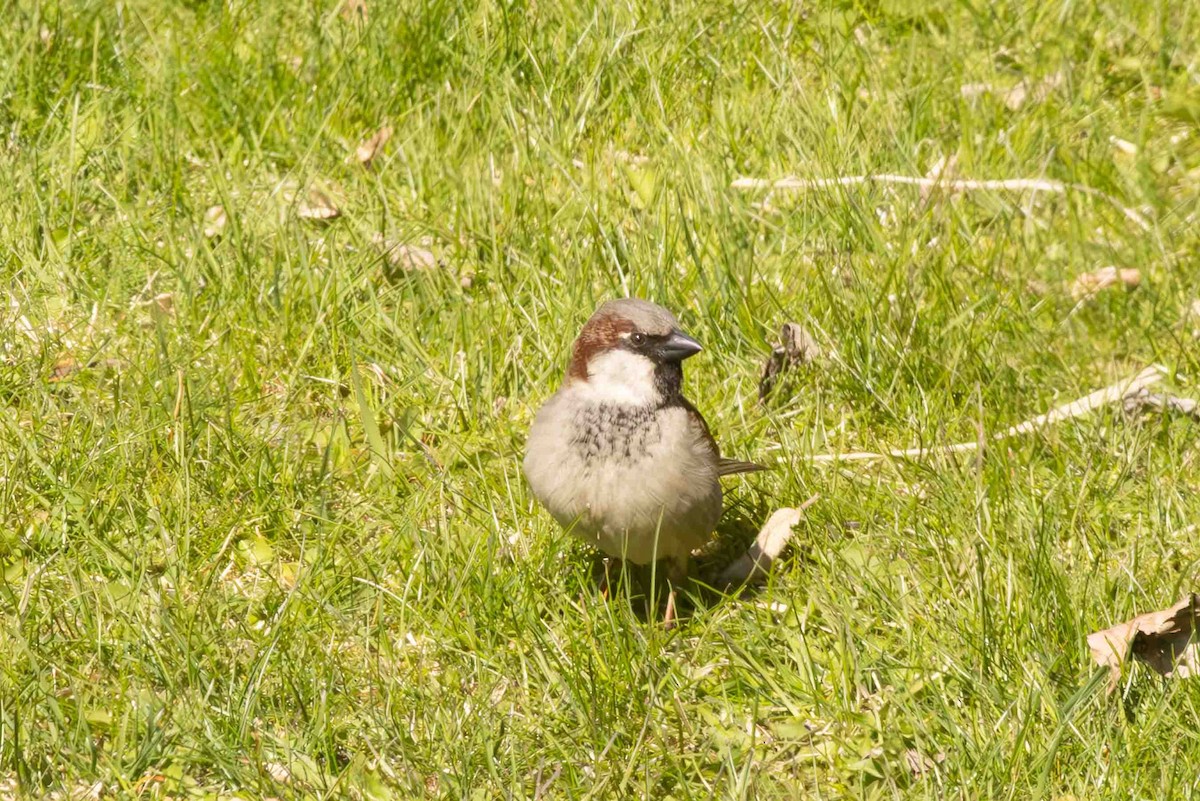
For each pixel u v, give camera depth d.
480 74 13.50
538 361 10.84
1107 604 8.56
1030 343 11.65
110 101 12.80
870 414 10.71
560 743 7.86
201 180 12.49
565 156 12.88
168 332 10.67
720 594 9.31
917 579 8.96
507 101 13.16
